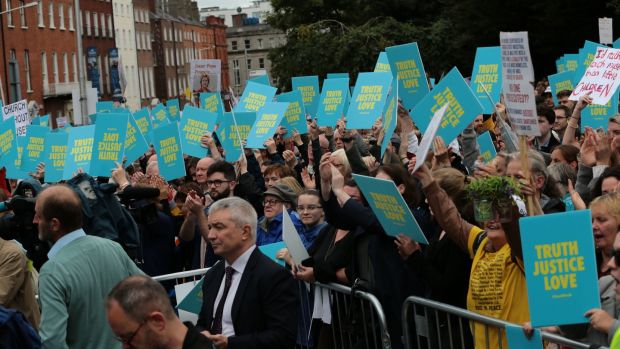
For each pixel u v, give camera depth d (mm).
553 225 5363
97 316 6891
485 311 6539
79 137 12555
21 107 17844
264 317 6543
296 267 7852
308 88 18297
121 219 8859
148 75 114875
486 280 6523
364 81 12852
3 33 71875
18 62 74500
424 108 9781
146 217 9609
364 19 61312
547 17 41594
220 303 6637
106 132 12000
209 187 10203
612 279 5945
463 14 47562
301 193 8891
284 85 57500
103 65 95188
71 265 6852
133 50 108750
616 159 8992
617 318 5855
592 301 5305
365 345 7500
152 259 9828
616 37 41094
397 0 59688
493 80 13203
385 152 10523
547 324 5355
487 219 6125
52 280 6801
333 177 7699
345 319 7629
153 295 5059
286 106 13938
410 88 12258
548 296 5355
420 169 6688
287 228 7832
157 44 119500
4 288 7438
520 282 6387
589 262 5316
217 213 6625
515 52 7312
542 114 12898
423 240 6805
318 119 14898
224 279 6723
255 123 13969
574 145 10414
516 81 7344
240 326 6535
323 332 8125
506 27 46000
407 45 12188
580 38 42062
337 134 13344
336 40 54312
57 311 6738
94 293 6887
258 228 9500
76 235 6988
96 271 6922
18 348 6016
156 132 12688
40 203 6945
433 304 6848
